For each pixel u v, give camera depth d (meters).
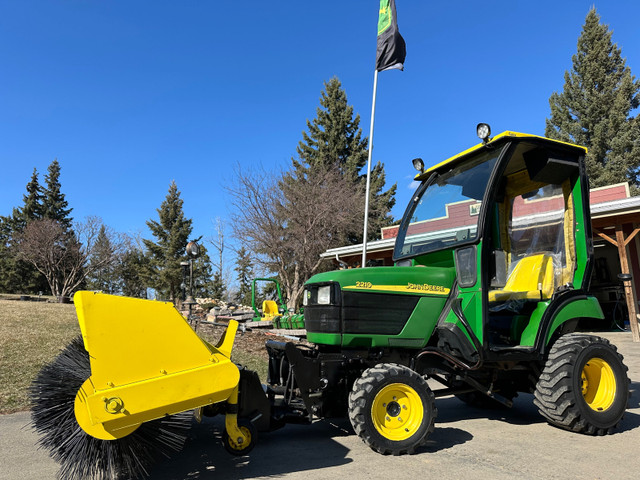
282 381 4.13
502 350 3.89
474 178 4.27
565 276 4.52
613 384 4.22
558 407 4.06
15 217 44.28
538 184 4.80
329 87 31.05
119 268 43.50
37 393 3.02
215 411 3.53
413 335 3.94
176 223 40.09
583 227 4.41
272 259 20.03
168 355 2.88
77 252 34.19
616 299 14.84
